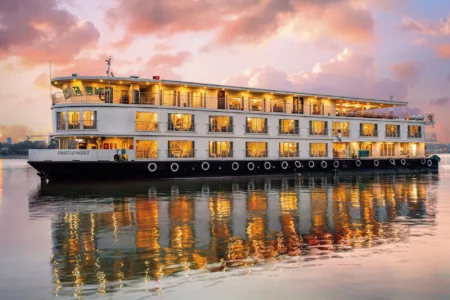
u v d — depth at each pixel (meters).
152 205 26.05
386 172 60.56
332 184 40.62
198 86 46.03
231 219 21.36
